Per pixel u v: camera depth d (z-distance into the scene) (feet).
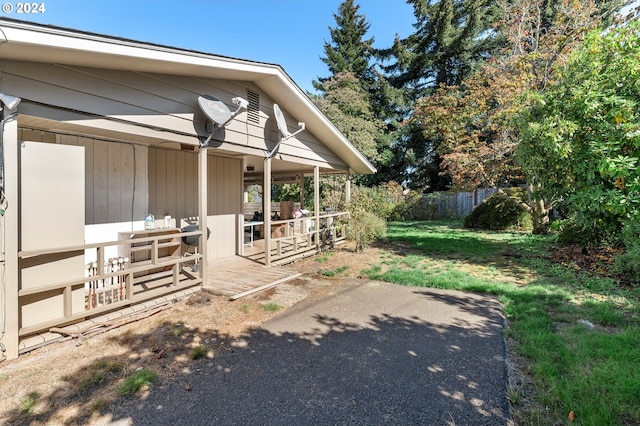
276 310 14.08
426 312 13.78
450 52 68.90
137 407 7.65
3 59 9.61
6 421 7.14
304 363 9.68
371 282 18.57
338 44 80.84
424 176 74.59
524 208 39.24
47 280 10.79
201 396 8.09
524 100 20.29
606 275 18.10
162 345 10.81
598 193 14.19
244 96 19.38
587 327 11.60
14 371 9.07
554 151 16.12
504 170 38.27
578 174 15.67
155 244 13.98
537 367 8.93
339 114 58.65
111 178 16.56
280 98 21.77
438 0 72.95
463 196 56.08
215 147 17.35
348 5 78.84
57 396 8.02
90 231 15.72
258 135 20.56
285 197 60.80
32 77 10.27
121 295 14.01
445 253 26.50
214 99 16.49
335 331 11.97
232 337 11.50
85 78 11.71
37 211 10.54
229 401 7.88
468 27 64.75
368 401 7.83
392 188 62.39
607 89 14.73
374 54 80.28
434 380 8.68
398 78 77.71
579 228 25.59
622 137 13.25
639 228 13.73
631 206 13.19
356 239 27.78
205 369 9.36
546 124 16.69
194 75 15.94
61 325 11.10
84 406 7.66
